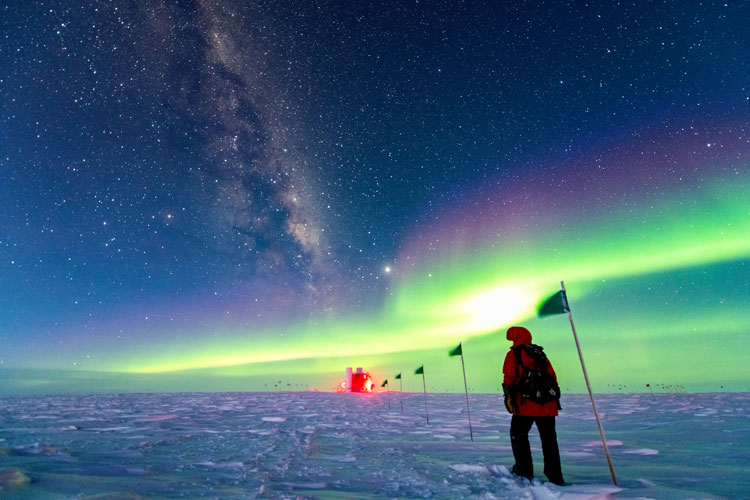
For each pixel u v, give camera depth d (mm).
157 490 3652
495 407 20516
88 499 3037
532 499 3422
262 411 17375
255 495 3559
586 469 4734
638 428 9516
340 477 4535
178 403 24594
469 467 4887
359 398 32594
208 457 5777
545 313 4438
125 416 14219
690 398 24547
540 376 4148
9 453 5324
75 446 6586
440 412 16828
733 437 7500
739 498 3213
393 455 6145
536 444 7156
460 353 8516
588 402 22750
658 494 3205
